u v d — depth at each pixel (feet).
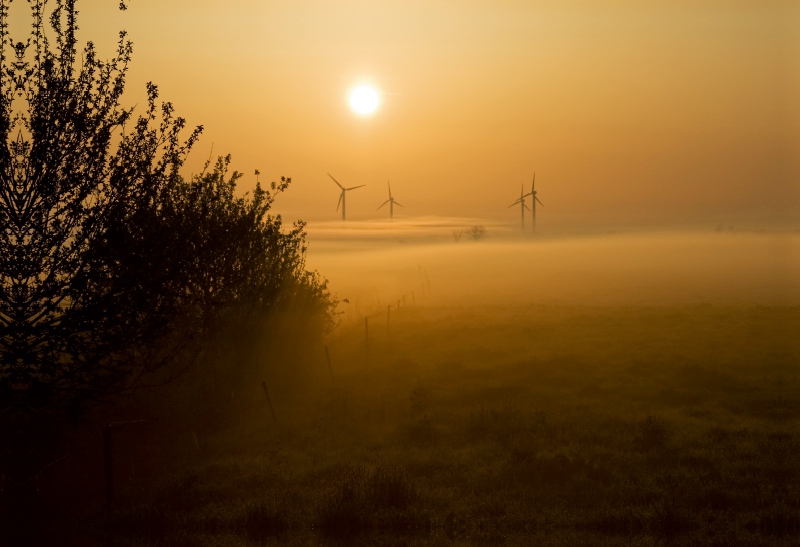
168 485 40.81
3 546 31.60
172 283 43.55
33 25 35.04
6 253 33.71
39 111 34.37
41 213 34.27
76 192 35.09
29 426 38.04
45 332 35.04
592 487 40.42
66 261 34.91
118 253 35.96
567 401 65.77
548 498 38.88
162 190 37.88
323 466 44.93
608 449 48.29
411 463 45.57
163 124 37.50
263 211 59.93
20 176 34.24
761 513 35.78
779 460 45.75
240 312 58.80
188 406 55.88
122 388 39.19
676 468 44.24
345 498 36.32
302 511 36.50
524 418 57.00
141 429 52.34
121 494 39.70
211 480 42.70
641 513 35.81
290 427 54.85
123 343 36.86
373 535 33.24
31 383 35.14
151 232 38.42
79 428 47.85
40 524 34.17
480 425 54.19
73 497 39.11
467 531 33.86
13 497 34.06
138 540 32.37
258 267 60.70
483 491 40.22
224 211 57.00
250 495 39.86
